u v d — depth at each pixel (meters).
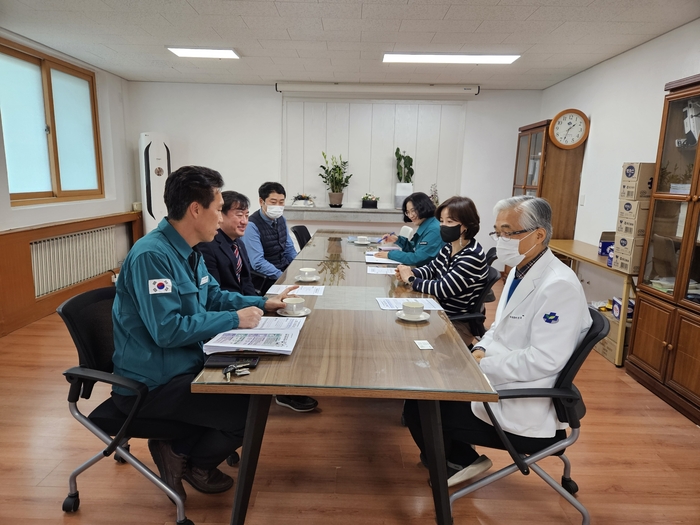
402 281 2.53
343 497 1.86
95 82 5.24
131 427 1.56
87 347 1.57
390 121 5.98
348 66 4.81
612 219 4.25
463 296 2.42
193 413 1.55
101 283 5.06
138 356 1.55
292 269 2.82
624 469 2.10
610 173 4.29
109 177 5.51
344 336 1.61
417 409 1.74
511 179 6.05
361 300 2.11
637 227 3.09
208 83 5.86
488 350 1.73
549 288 1.52
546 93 5.68
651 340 2.92
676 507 1.86
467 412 1.65
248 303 1.89
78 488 1.88
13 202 4.07
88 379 1.51
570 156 4.85
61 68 4.63
